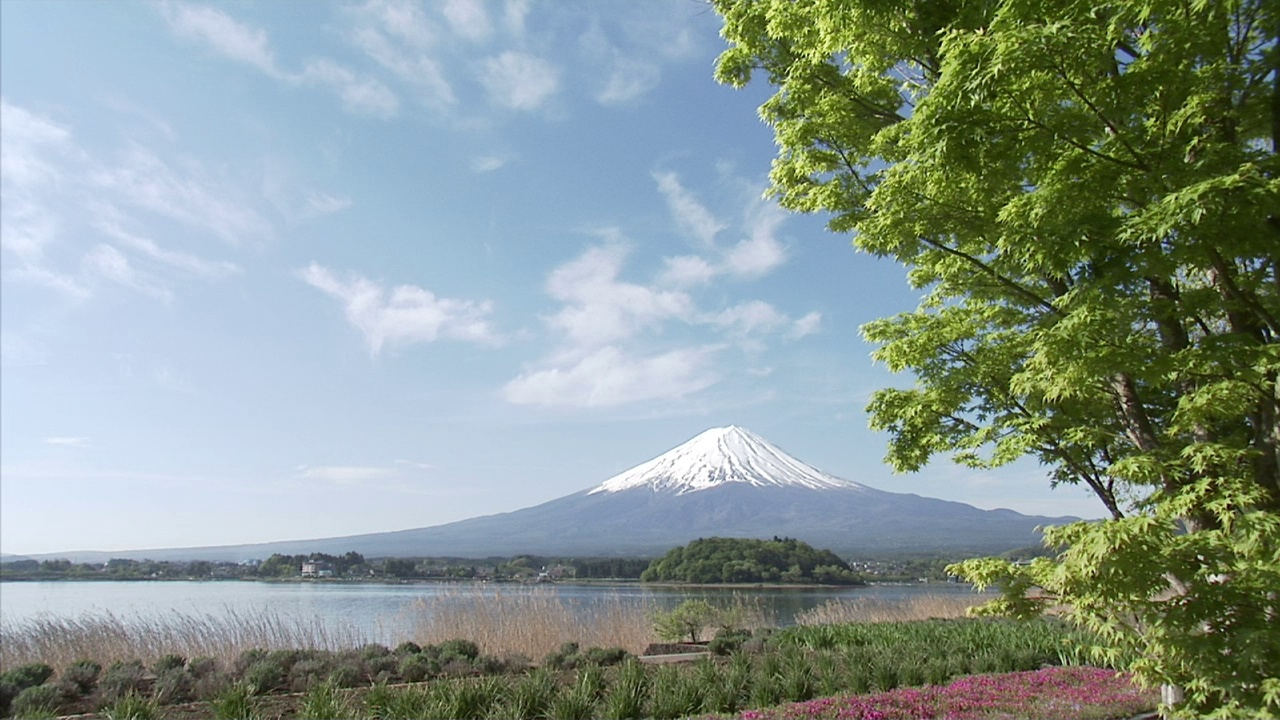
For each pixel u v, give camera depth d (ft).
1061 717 26.78
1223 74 17.67
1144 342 19.81
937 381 29.09
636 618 62.54
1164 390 24.77
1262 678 15.56
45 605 112.06
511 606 58.08
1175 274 20.88
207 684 34.58
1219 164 16.96
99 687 34.65
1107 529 15.97
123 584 254.47
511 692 30.83
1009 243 19.47
